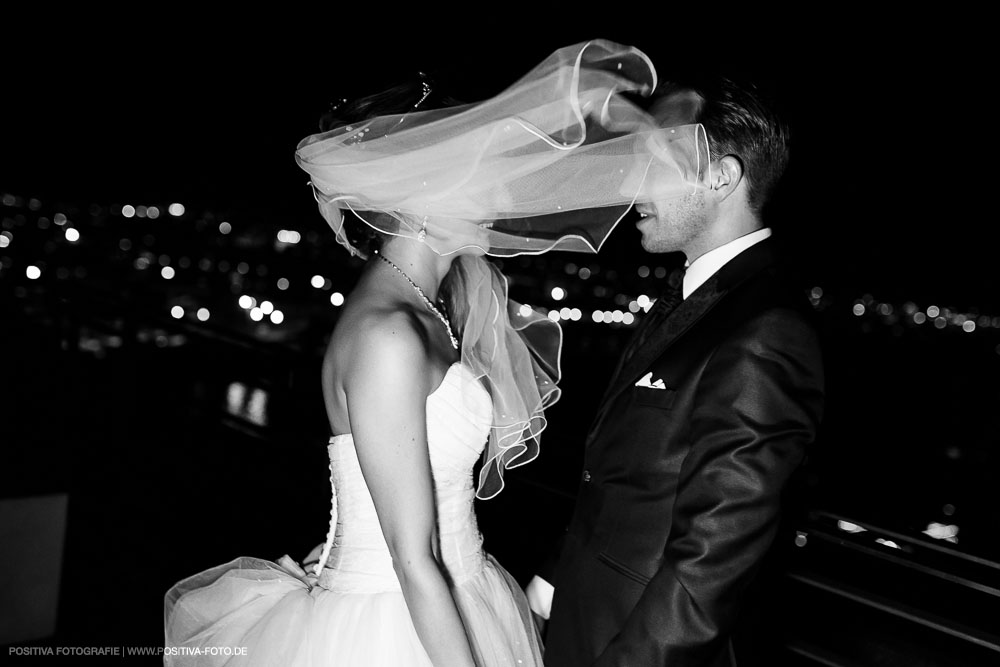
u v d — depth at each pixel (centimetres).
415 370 124
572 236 138
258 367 608
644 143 130
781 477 118
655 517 132
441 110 129
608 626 135
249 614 150
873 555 208
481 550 150
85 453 438
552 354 172
